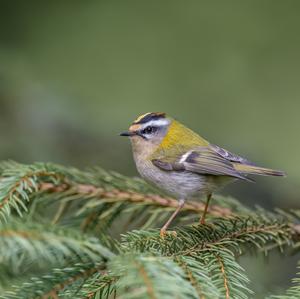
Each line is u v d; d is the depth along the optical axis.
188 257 5.15
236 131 12.97
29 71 12.64
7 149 10.09
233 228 6.70
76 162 10.48
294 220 7.27
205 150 9.11
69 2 14.65
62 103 11.10
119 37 14.42
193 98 13.58
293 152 12.36
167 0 15.16
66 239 4.11
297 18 14.68
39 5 14.29
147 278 3.99
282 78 13.73
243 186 10.39
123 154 10.78
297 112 13.17
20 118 10.61
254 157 12.22
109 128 11.17
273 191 10.38
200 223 6.58
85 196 7.67
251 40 14.41
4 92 11.01
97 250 4.18
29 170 7.13
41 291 4.85
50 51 13.62
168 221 7.84
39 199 7.55
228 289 5.00
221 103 13.52
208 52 14.35
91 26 14.47
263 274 9.38
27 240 4.00
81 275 4.97
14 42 13.55
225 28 14.63
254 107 13.35
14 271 4.94
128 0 15.26
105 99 13.02
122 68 13.88
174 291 3.85
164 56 14.34
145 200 7.95
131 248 5.45
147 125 9.48
